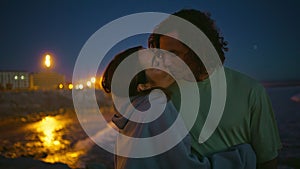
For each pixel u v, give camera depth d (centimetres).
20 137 1130
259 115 125
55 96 2078
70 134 1087
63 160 763
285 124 1533
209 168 110
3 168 470
